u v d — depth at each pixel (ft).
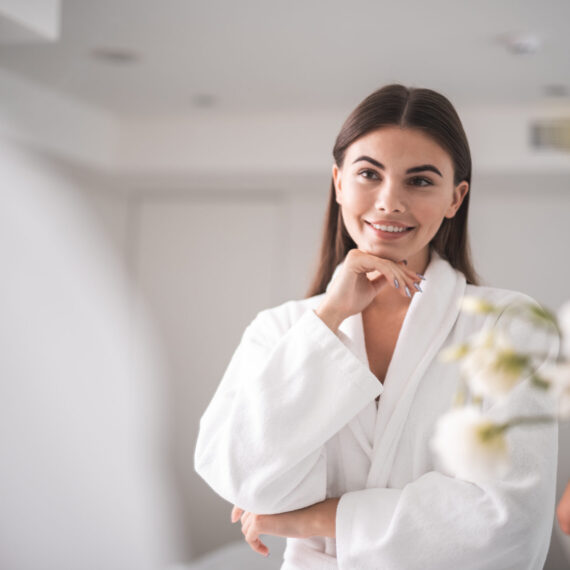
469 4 8.95
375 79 12.09
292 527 3.34
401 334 3.51
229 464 3.34
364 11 9.25
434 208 3.40
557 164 13.05
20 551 12.42
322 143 14.11
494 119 13.35
